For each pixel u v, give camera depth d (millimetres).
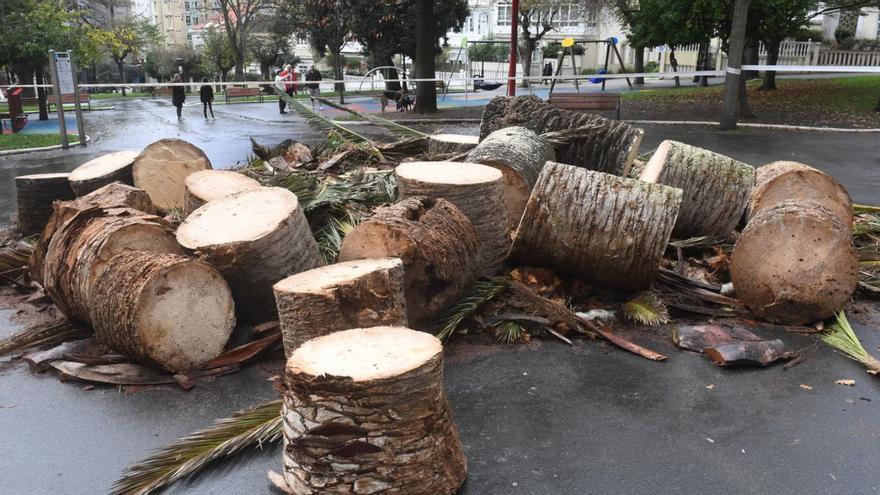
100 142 15648
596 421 3588
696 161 5910
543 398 3836
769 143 13953
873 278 5449
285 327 3727
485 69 46312
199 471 3197
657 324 4828
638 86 33188
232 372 4176
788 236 4684
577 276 5145
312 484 2748
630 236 4719
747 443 3375
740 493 2984
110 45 37406
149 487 3020
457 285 4500
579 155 6918
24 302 5418
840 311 4711
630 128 6934
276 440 3439
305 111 9797
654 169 6062
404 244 4152
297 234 4469
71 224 4602
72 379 4113
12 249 6074
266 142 14773
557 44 45969
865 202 8594
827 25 36562
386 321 3762
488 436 3443
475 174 5109
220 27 63344
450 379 4066
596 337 4625
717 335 4516
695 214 5926
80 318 4605
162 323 3971
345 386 2605
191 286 4043
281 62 47344
